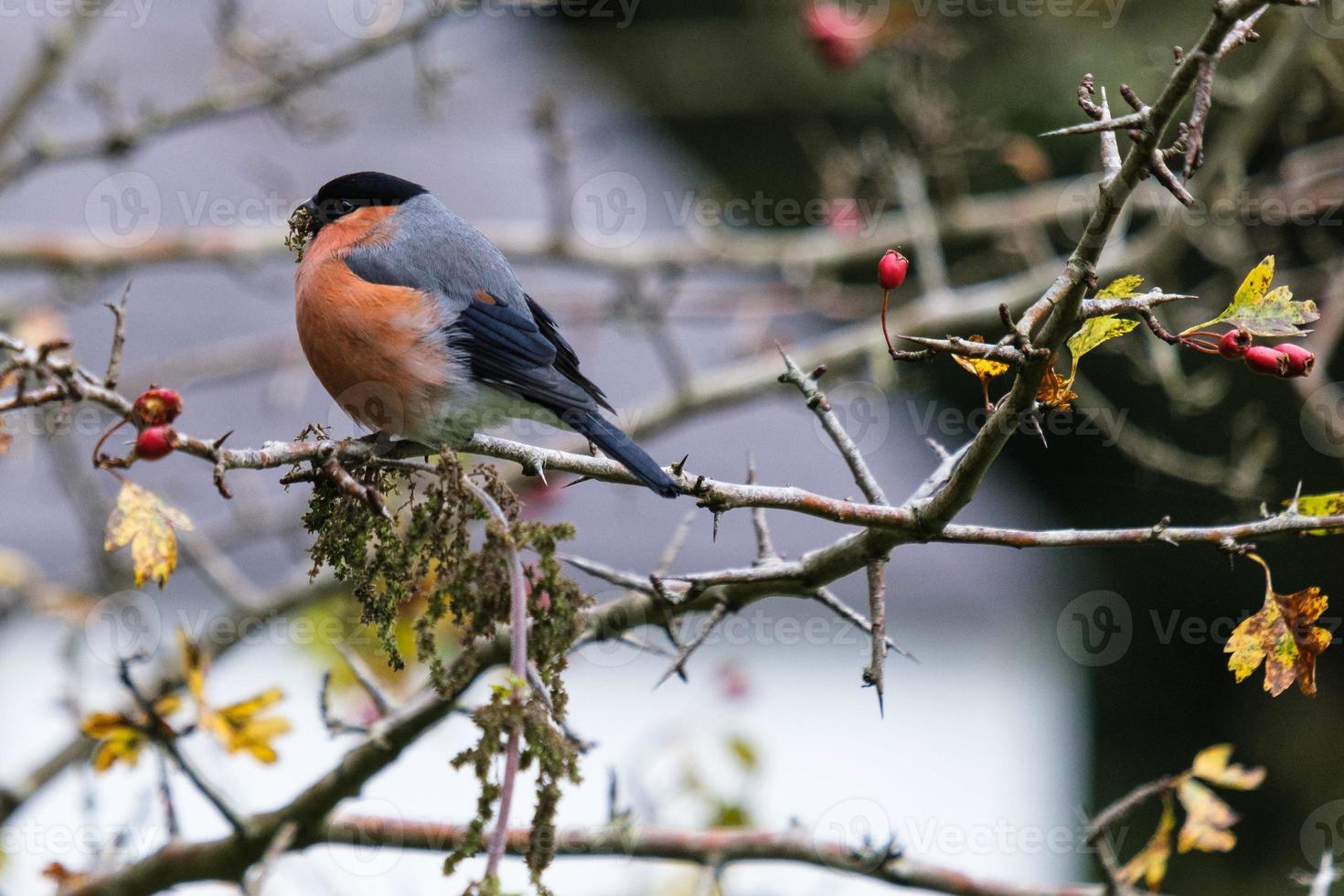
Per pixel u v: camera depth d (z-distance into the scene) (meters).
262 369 12.81
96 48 18.62
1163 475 16.59
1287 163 12.45
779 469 14.76
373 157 17.67
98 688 8.97
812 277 13.29
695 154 20.53
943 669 13.85
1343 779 16.12
